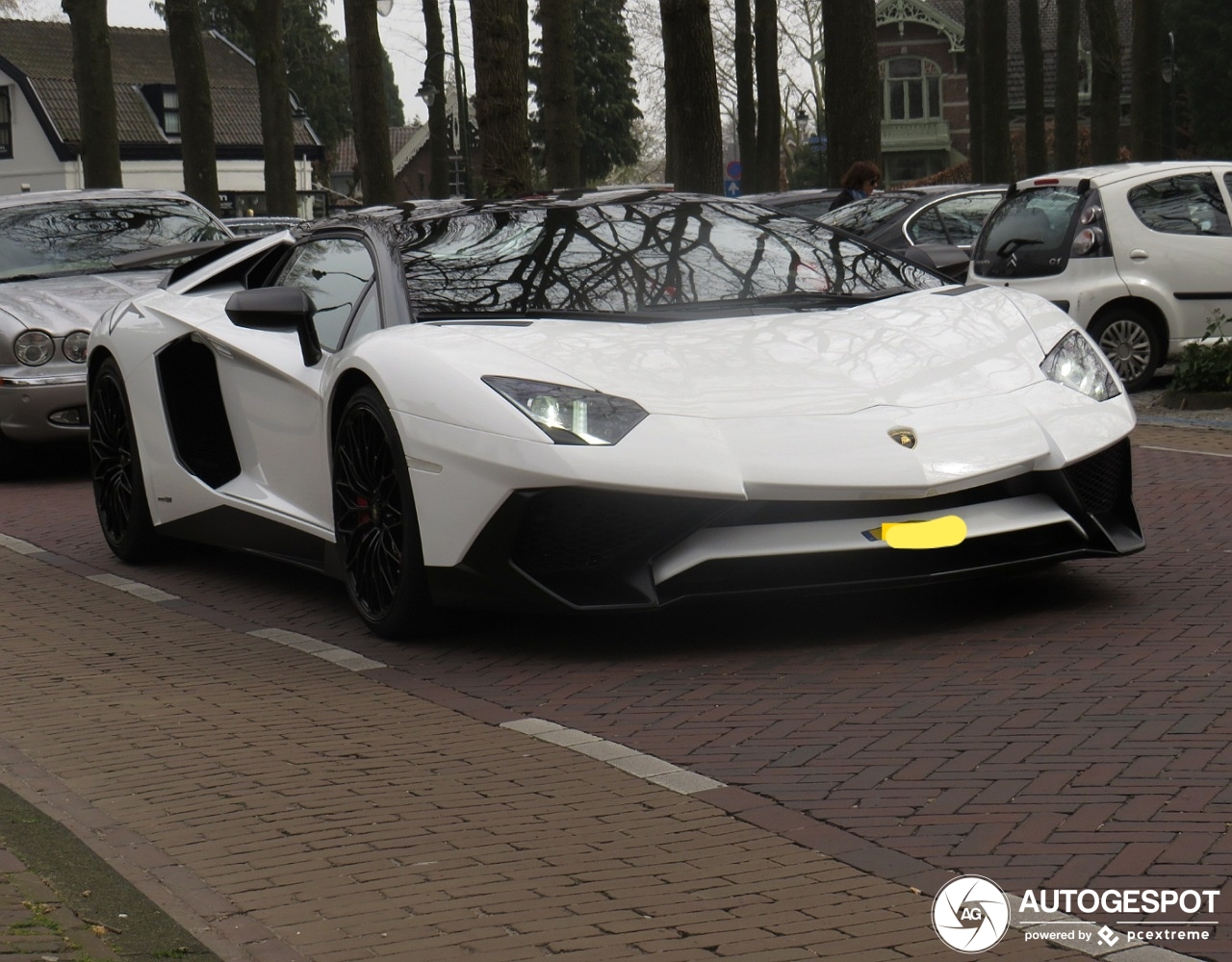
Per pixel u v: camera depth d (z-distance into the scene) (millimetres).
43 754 4516
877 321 5496
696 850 3492
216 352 6652
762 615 5586
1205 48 55156
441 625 5516
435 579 5211
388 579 5531
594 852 3514
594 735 4398
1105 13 28328
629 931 3074
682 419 4910
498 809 3840
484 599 5117
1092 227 12188
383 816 3836
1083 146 57969
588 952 2984
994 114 29391
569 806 3830
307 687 5117
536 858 3498
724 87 63062
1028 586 5781
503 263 5848
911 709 4410
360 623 5980
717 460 4824
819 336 5355
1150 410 11375
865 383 5121
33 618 6410
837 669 4871
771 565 4855
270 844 3680
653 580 4898
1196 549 6266
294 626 6023
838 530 4871
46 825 3854
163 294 7352
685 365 5148
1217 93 55375
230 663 5496
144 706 4980
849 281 5945
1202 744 3953
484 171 15922
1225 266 12148
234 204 62031
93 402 7613
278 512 6250
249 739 4562
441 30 37281
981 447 4973
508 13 15719
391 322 5641
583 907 3207
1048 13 61562
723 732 4336
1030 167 32219
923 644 5086
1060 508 5137
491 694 4891
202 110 22688
